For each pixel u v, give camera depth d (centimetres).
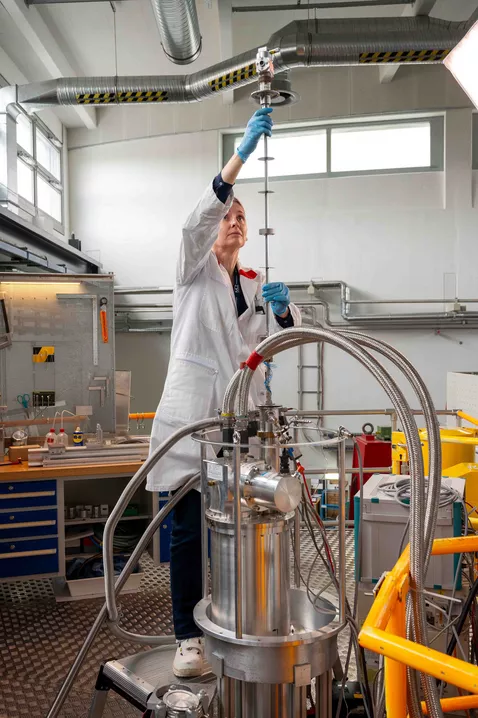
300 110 663
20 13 454
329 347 662
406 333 658
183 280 204
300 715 134
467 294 653
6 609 333
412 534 115
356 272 666
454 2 530
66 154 700
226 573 139
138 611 325
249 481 131
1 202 492
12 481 339
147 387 693
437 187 663
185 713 142
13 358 407
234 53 600
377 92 655
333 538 421
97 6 489
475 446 331
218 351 203
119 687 177
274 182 680
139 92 490
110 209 700
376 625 100
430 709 110
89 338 418
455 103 648
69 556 371
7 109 502
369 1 504
